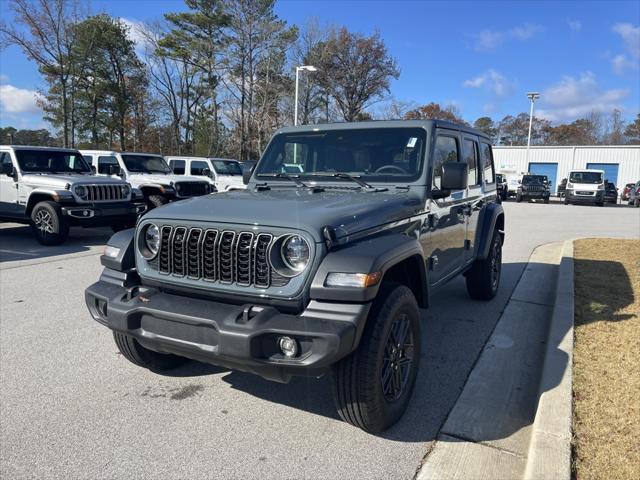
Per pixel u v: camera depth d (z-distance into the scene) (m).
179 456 2.97
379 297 3.03
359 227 3.05
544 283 7.31
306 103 42.91
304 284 2.76
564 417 3.10
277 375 2.77
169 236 3.16
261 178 4.59
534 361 4.41
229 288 2.93
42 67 33.53
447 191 4.29
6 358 4.38
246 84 41.72
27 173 10.72
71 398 3.68
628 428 3.00
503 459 2.95
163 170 15.16
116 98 42.19
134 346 3.81
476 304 6.19
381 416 3.06
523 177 31.08
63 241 10.34
